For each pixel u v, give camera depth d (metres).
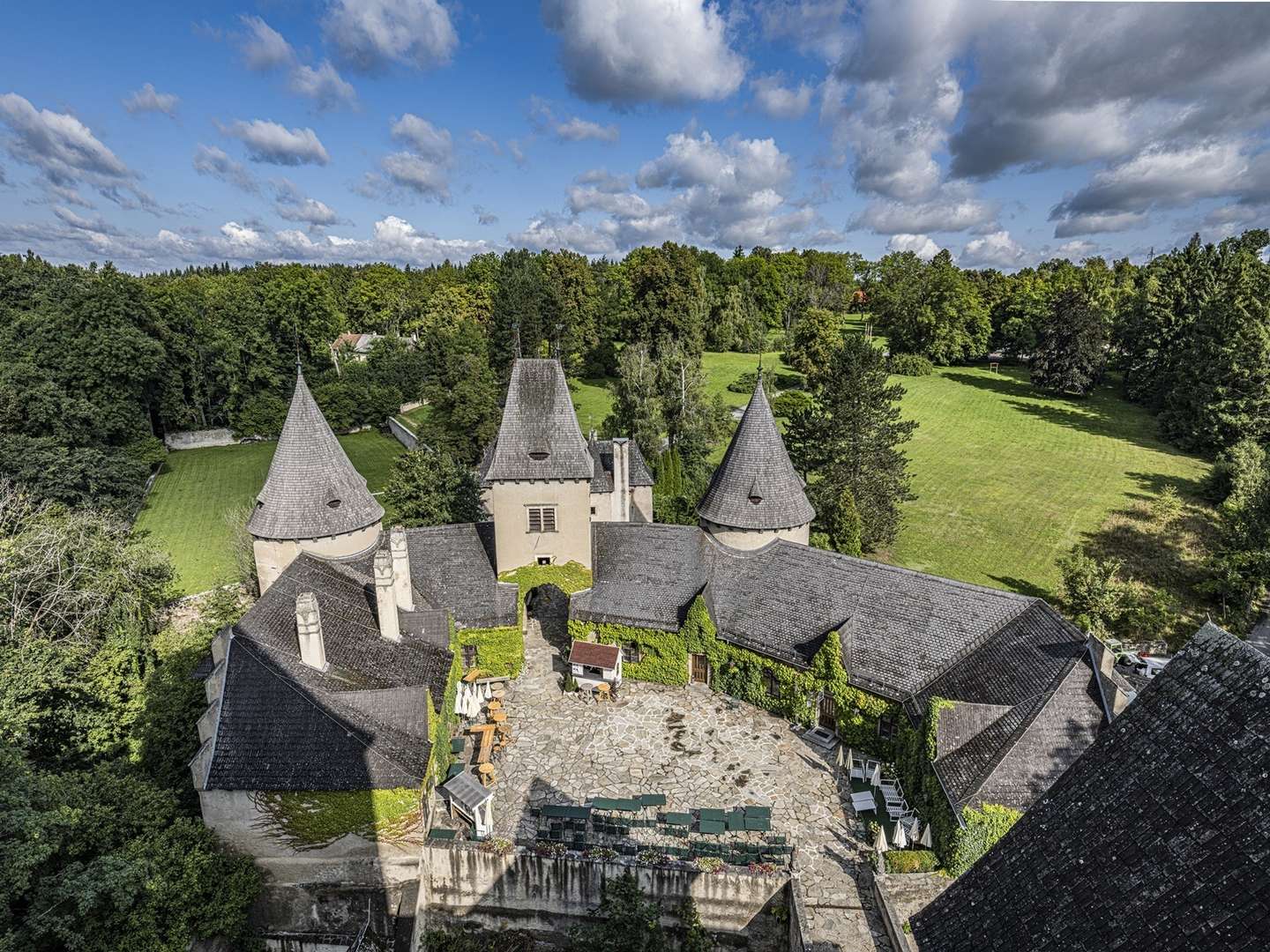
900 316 130.00
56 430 68.06
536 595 47.78
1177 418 84.62
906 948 21.67
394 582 33.03
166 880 21.89
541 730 33.75
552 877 25.73
